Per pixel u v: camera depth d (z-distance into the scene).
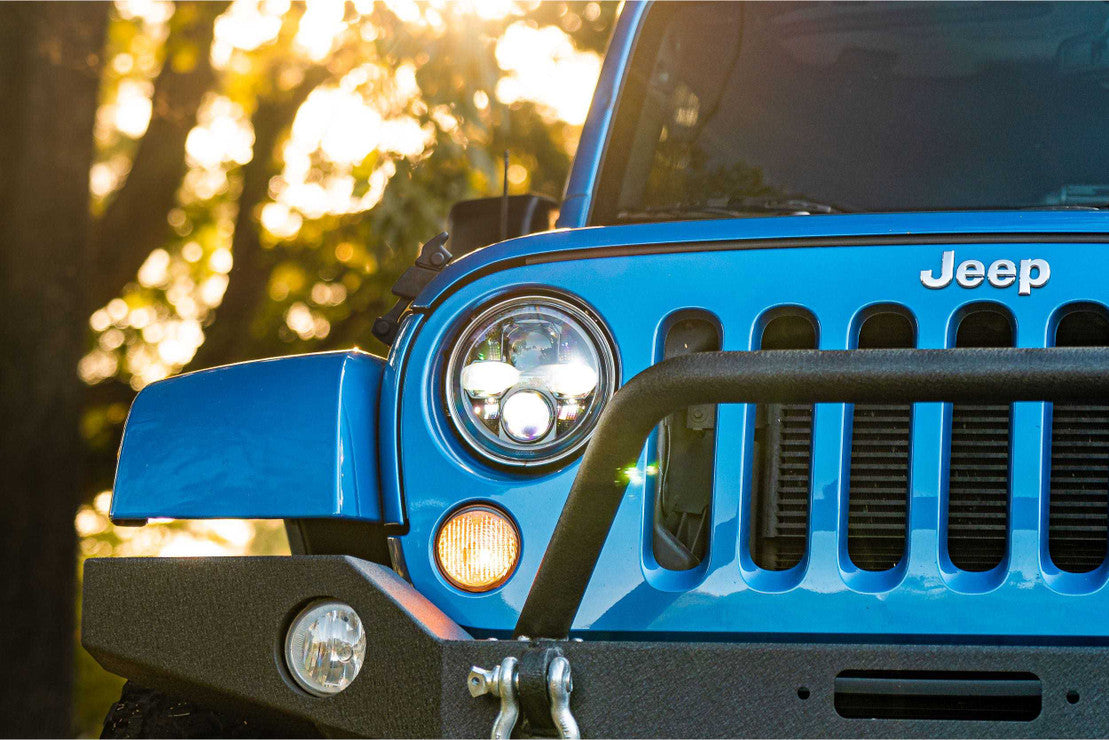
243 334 8.96
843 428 2.32
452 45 6.30
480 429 2.38
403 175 6.62
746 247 2.38
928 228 2.33
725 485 2.33
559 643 2.05
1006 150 3.18
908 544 2.27
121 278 9.35
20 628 6.04
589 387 2.35
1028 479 2.26
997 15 3.38
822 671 1.99
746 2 3.58
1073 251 2.29
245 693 2.19
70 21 6.20
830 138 3.32
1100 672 1.95
